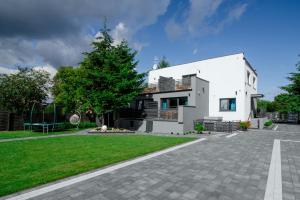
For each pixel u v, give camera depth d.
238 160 8.14
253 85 29.19
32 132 18.36
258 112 31.91
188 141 13.24
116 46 21.05
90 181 5.61
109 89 19.20
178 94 22.39
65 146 10.88
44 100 28.50
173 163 7.64
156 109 21.48
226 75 24.42
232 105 24.02
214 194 4.83
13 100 24.73
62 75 37.09
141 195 4.71
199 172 6.53
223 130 20.39
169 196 4.68
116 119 24.84
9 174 6.01
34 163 7.30
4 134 16.50
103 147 10.66
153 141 13.01
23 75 26.30
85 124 23.55
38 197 4.54
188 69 27.92
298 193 4.96
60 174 6.05
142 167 7.07
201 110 22.67
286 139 14.32
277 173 6.49
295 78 34.22
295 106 33.72
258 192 4.99
